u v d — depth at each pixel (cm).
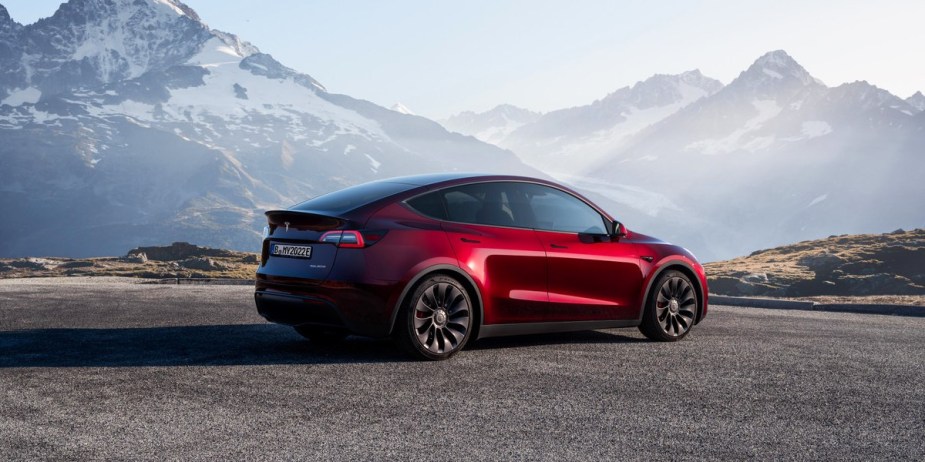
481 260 639
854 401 494
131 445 372
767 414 455
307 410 443
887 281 1861
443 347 620
